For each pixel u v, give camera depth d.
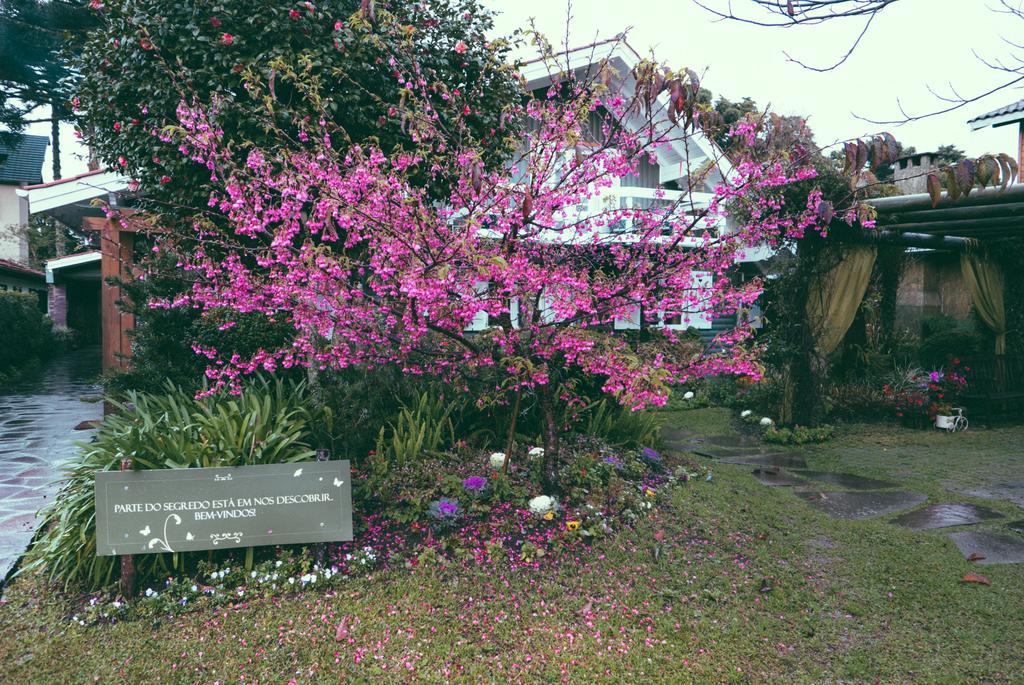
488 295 4.65
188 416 4.82
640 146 4.92
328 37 5.92
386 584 3.98
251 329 6.80
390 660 3.23
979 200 7.09
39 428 8.73
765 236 5.71
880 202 7.94
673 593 3.94
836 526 5.12
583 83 4.94
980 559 4.42
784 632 3.55
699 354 5.26
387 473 5.25
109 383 6.35
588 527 4.77
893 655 3.31
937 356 11.75
